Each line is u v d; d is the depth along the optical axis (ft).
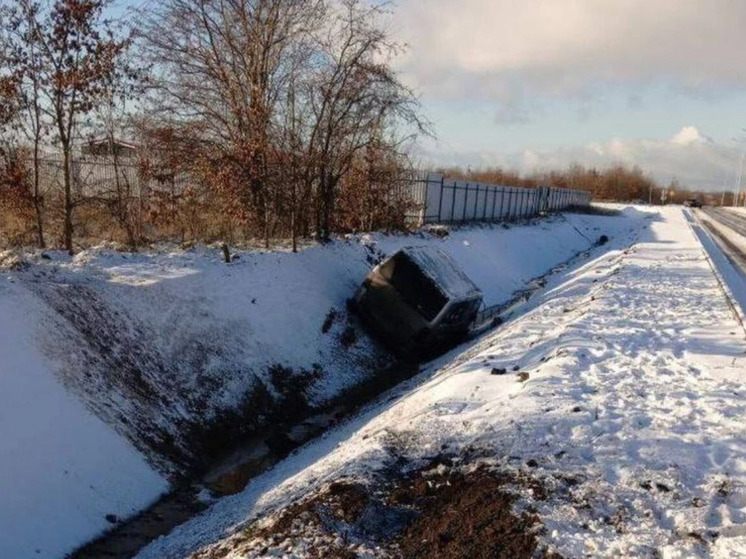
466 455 23.26
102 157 55.98
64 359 29.68
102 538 24.50
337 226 69.92
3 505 22.59
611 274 72.38
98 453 27.30
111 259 41.88
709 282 67.41
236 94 62.64
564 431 24.02
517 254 106.83
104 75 45.85
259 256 49.88
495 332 50.42
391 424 28.66
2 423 24.88
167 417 32.42
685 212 284.20
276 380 40.83
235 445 34.65
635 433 23.73
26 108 43.70
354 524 19.10
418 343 49.47
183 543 22.94
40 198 46.01
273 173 61.26
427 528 18.76
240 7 61.36
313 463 28.17
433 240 80.07
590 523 17.84
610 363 33.12
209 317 40.11
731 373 31.99
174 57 61.57
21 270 34.30
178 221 60.75
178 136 61.46
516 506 18.72
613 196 414.62
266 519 20.99
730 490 19.45
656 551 16.24
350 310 52.19
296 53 62.18
